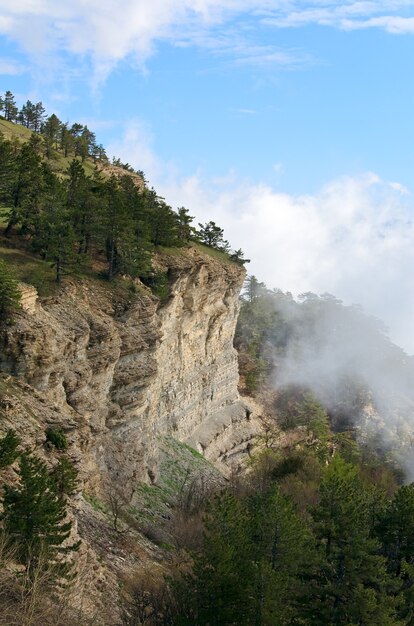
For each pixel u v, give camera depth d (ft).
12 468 107.86
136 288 236.43
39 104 420.36
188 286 305.73
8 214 209.67
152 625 119.85
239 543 126.52
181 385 319.06
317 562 125.70
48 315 182.60
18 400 131.95
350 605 116.78
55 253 195.83
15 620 79.82
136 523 187.52
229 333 380.37
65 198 214.07
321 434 433.07
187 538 183.21
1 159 204.54
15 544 90.84
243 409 398.21
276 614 115.34
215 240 372.17
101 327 201.77
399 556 139.64
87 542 137.28
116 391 221.05
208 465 303.27
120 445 220.02
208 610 114.83
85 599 112.57
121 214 224.33
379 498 165.58
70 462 133.08
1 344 159.63
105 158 428.97
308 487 253.03
